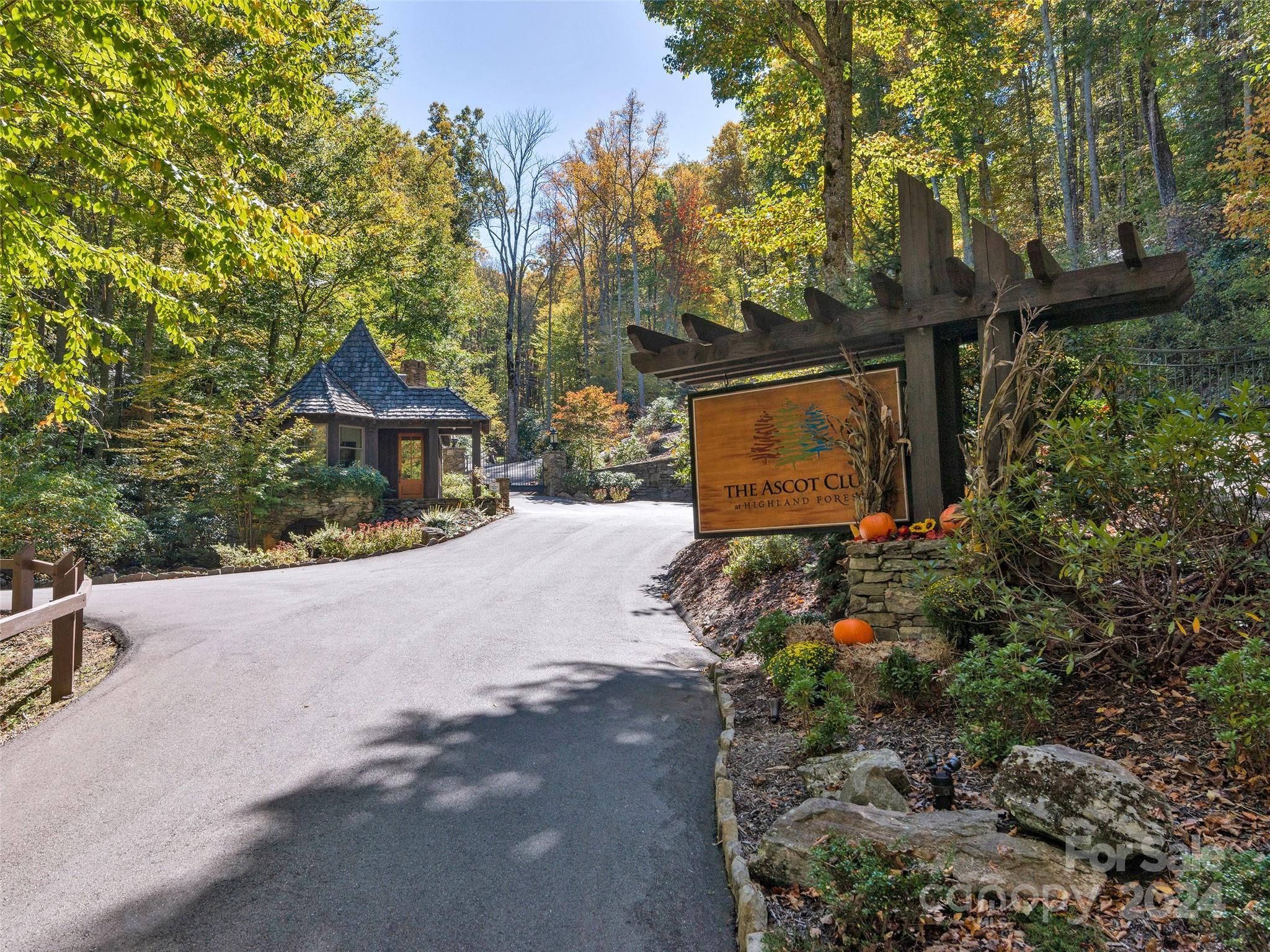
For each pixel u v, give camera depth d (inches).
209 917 137.0
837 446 314.8
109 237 829.2
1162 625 190.2
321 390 981.2
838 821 141.9
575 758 209.6
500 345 2630.4
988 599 221.1
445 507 1032.8
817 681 217.3
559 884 146.8
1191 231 860.6
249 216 295.1
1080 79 1278.3
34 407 756.0
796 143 738.8
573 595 480.7
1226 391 545.0
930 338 276.7
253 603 439.8
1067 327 285.0
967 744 167.9
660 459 1320.1
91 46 277.9
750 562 410.9
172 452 792.3
